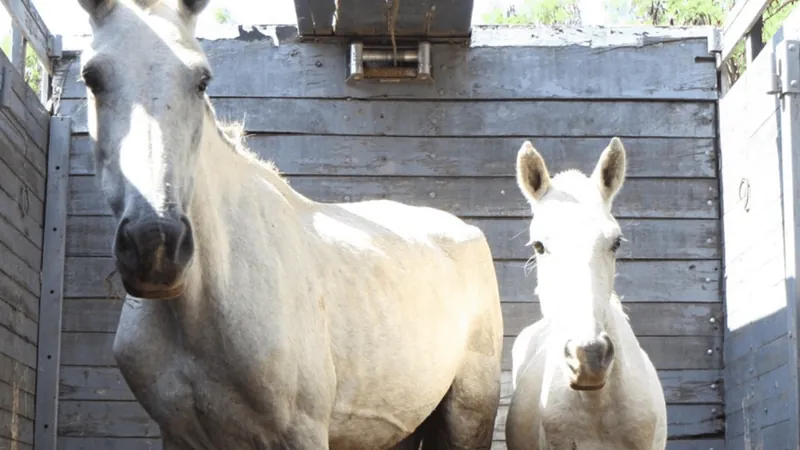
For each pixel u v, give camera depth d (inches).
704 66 238.8
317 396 138.8
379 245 164.4
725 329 228.1
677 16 441.4
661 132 236.7
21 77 211.6
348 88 235.1
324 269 150.0
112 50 115.8
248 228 137.3
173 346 133.0
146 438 223.9
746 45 227.0
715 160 236.2
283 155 232.7
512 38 238.8
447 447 184.7
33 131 219.9
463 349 180.9
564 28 239.8
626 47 238.8
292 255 142.9
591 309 148.9
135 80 114.3
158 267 109.3
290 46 236.1
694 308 230.8
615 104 237.3
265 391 132.7
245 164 144.4
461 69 236.2
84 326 226.1
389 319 156.9
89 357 225.3
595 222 156.5
